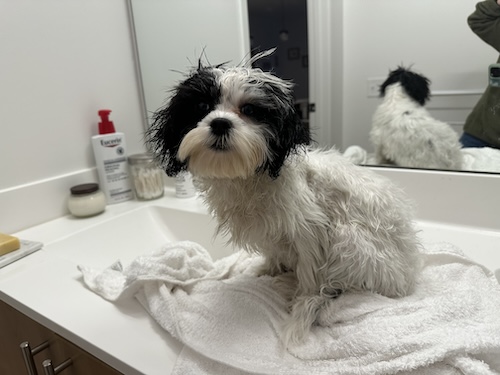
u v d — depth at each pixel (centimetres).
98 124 108
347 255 63
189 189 115
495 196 82
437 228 87
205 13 109
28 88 93
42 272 75
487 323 50
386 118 94
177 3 111
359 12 91
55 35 97
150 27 114
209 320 57
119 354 52
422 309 53
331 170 68
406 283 63
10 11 88
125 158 112
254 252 73
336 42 95
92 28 104
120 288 67
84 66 104
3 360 85
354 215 65
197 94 60
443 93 87
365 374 45
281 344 54
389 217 66
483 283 61
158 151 68
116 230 102
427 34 86
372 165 97
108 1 107
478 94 83
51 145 100
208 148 56
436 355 44
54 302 65
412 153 93
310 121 100
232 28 105
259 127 58
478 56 82
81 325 58
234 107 59
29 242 86
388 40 90
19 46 90
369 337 48
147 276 64
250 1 101
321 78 98
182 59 115
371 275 62
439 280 65
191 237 106
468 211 86
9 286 70
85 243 95
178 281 66
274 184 61
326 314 59
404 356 45
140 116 121
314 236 64
